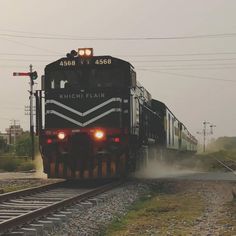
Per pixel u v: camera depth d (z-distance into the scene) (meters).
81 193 40.94
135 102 53.56
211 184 52.94
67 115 50.94
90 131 50.03
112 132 49.81
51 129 50.94
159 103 80.81
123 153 49.97
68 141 50.19
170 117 92.62
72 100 51.06
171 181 56.53
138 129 55.53
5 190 48.03
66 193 42.88
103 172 49.88
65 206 32.84
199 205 36.88
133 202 38.97
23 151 159.12
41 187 44.66
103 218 30.09
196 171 89.50
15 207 33.31
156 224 28.94
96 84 51.12
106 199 38.16
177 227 27.86
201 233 25.80
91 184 53.38
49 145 50.81
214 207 35.62
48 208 29.88
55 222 27.05
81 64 51.56
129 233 26.30
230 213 32.22
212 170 94.00
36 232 24.45
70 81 51.69
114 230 27.58
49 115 51.31
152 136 70.44
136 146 54.31
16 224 25.50
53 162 50.78
